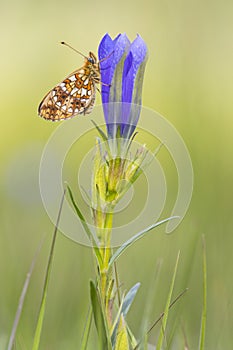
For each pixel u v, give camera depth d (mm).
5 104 1614
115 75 617
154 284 686
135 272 780
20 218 1012
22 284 790
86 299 729
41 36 1753
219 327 747
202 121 992
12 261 816
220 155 953
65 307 762
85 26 1776
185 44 1151
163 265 783
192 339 746
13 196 1058
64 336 745
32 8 1760
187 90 1056
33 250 884
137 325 749
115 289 632
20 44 1743
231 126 1094
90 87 648
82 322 720
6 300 771
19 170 1091
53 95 650
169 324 731
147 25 1597
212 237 832
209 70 1189
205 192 908
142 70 619
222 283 782
